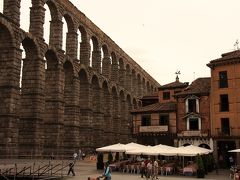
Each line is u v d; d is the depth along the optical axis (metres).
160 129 57.34
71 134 62.69
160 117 58.22
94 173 40.38
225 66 53.06
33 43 51.31
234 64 52.25
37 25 52.97
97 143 76.12
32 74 51.62
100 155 45.62
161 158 57.09
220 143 52.22
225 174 42.72
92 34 75.88
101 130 77.38
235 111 51.16
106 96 84.75
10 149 44.09
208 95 54.19
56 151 55.50
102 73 85.31
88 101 70.75
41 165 43.00
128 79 103.19
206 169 42.66
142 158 56.00
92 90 77.88
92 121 72.19
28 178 33.25
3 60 46.06
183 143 54.94
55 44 59.03
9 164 39.38
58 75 57.94
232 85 52.09
